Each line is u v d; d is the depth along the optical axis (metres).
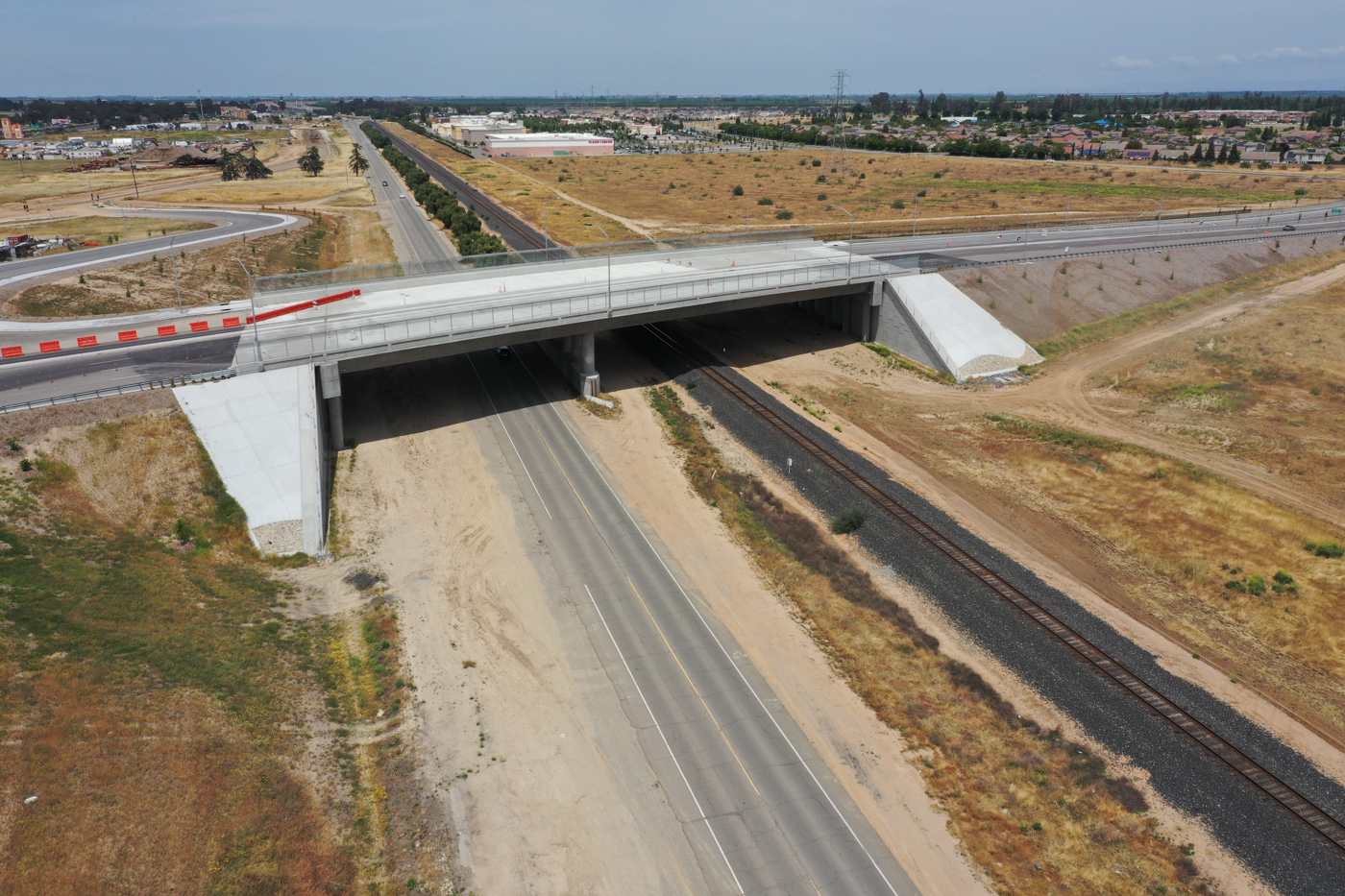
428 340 57.03
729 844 30.27
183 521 44.09
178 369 52.81
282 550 45.41
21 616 33.25
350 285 72.75
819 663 39.78
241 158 188.62
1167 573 46.53
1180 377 72.81
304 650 38.09
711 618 42.72
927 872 29.36
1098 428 64.12
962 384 73.06
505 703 36.44
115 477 44.12
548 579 45.25
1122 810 31.59
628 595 44.22
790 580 46.09
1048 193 157.88
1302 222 122.56
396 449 57.59
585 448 59.75
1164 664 39.25
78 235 110.62
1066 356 78.88
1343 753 34.47
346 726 34.38
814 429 62.34
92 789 27.16
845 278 76.19
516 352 75.25
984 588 44.22
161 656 34.16
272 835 28.11
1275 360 75.12
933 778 33.34
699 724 35.78
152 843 26.28
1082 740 34.81
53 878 24.28
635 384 70.62
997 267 86.31
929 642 40.56
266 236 109.75
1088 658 39.19
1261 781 32.66
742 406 65.62
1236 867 29.28
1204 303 91.31
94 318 66.50
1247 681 38.53
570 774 33.00
